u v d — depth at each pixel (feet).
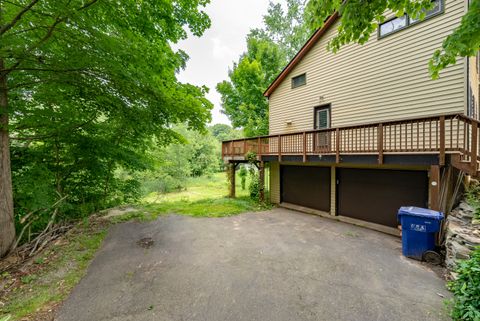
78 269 11.89
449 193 15.76
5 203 12.97
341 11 9.24
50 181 18.25
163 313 8.43
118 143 24.21
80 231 18.22
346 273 11.59
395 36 20.51
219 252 14.38
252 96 54.70
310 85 28.76
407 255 13.53
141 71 14.79
